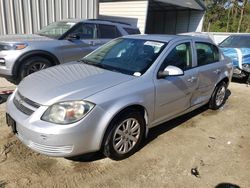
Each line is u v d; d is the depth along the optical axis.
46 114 2.84
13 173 2.97
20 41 5.83
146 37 4.34
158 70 3.69
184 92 4.16
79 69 3.74
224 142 4.09
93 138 2.97
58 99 2.88
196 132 4.36
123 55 4.04
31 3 8.61
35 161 3.21
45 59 6.11
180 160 3.48
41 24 8.99
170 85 3.80
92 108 2.89
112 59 4.04
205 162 3.48
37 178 2.92
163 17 22.23
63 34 6.55
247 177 3.23
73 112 2.82
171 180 3.07
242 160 3.60
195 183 3.04
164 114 3.90
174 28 21.42
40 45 5.99
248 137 4.33
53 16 9.21
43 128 2.77
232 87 7.79
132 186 2.92
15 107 3.15
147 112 3.52
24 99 3.07
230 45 8.84
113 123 3.11
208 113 5.29
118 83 3.26
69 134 2.79
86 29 6.97
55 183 2.87
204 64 4.72
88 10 10.10
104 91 3.06
